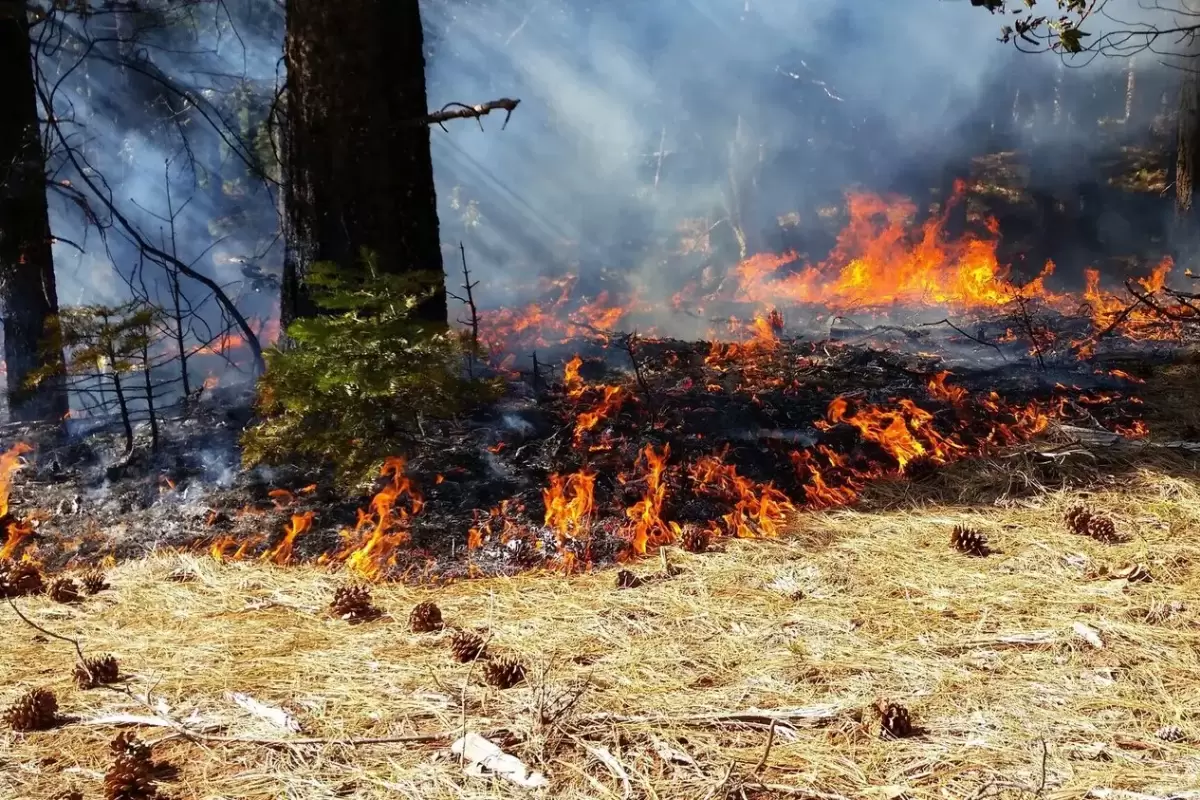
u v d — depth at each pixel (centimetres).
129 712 360
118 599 466
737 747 327
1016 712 340
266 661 396
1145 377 743
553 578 475
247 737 338
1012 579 447
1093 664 371
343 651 403
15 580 480
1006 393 702
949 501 546
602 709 350
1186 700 344
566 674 375
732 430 633
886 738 328
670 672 376
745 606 431
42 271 903
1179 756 314
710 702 353
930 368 771
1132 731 327
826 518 532
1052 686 356
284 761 326
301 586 474
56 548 533
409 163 695
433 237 715
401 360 568
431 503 545
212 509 559
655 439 615
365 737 337
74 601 466
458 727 341
